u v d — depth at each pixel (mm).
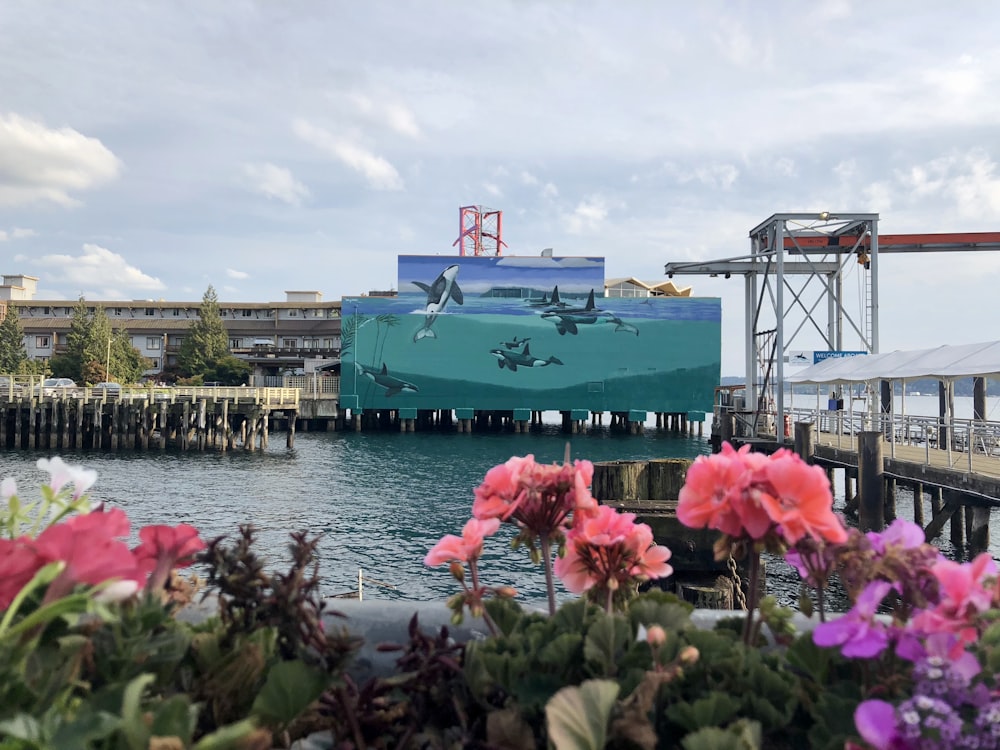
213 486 27281
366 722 1152
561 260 54281
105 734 753
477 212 69500
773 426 28266
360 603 1620
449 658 1233
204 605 1599
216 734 750
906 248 26281
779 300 24266
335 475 30688
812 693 1192
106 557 961
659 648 1146
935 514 16297
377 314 54219
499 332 54062
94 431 41875
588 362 53844
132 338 74812
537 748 1101
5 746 719
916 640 1049
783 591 12328
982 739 891
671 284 63688
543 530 1539
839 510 20406
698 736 940
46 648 974
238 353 71750
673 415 55406
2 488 1181
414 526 19453
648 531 1537
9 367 66562
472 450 42562
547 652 1180
